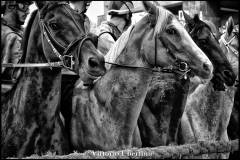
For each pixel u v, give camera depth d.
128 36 6.24
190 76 6.40
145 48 6.17
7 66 5.76
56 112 5.86
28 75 5.65
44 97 5.64
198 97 7.57
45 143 5.71
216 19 11.26
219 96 7.68
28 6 7.09
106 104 6.13
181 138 7.44
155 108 6.85
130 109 6.05
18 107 5.67
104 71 5.50
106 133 6.10
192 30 7.49
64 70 6.78
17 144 5.61
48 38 5.54
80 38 5.51
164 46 6.17
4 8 7.01
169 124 6.91
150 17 6.21
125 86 6.08
